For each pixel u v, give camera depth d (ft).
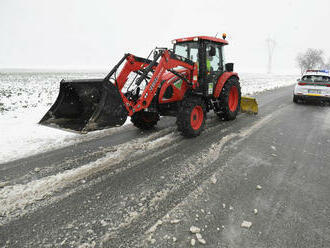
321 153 12.03
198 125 15.11
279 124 18.04
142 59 13.98
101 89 11.16
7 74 87.30
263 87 52.85
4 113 21.15
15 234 6.36
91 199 7.97
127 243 6.00
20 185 8.86
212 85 17.26
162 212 7.23
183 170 10.05
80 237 6.24
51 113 12.34
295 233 6.35
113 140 14.23
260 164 10.67
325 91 26.43
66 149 12.67
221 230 6.46
